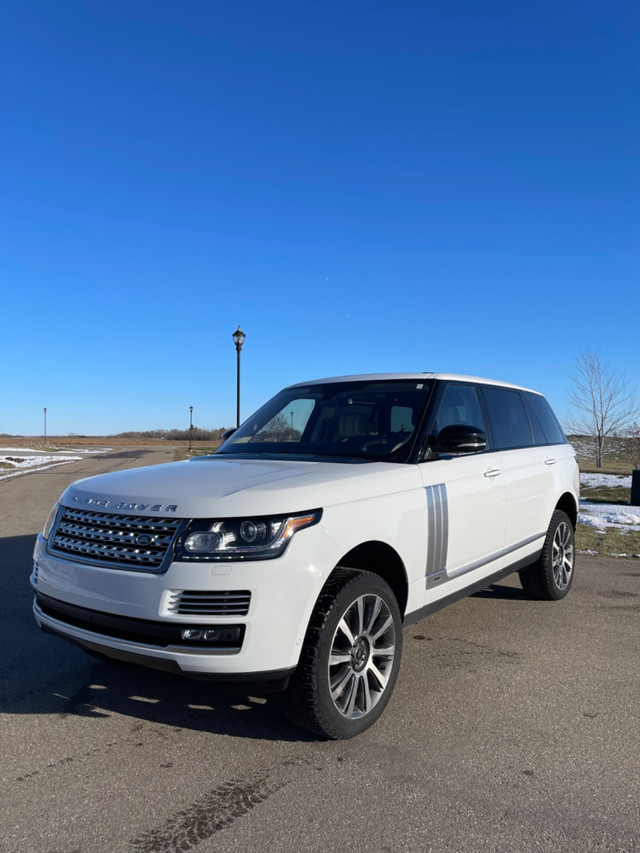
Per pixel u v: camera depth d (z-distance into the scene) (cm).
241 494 304
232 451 452
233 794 276
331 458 400
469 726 343
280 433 460
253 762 303
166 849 240
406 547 363
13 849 239
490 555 466
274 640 287
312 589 298
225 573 285
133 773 293
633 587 663
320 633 300
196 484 325
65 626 327
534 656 454
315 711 303
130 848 240
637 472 1368
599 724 346
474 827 254
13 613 554
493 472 468
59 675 412
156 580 290
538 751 316
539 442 581
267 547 290
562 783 286
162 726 340
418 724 345
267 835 248
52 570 333
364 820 258
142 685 396
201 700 374
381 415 433
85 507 332
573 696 384
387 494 356
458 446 392
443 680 408
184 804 269
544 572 574
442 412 438
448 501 405
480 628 520
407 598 368
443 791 279
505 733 335
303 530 301
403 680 407
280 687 295
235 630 284
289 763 302
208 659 283
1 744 321
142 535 302
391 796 275
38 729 337
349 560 350
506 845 243
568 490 602
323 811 264
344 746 319
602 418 2984
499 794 277
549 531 571
